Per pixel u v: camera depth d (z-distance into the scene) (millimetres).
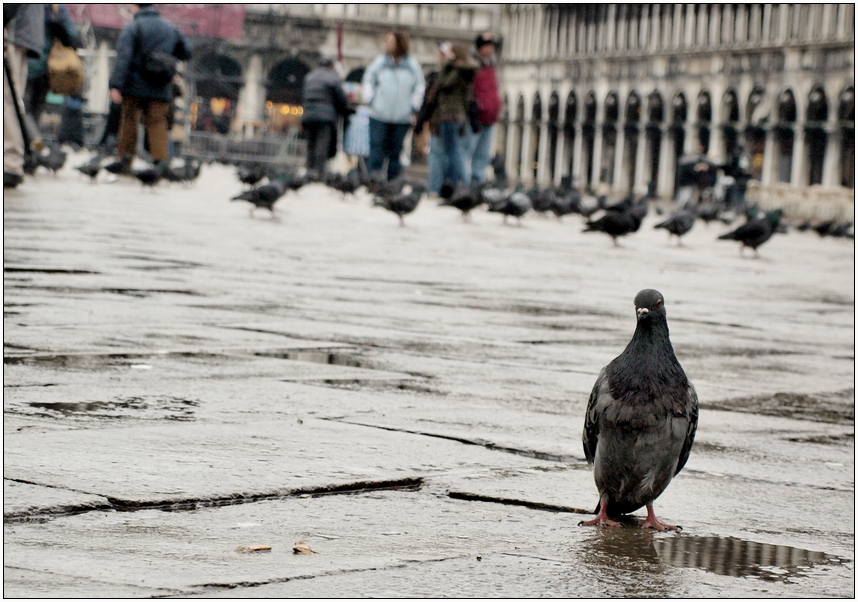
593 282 17031
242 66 109875
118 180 33812
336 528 5262
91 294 12094
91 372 8391
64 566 4496
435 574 4645
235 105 108375
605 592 4523
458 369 9453
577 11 111625
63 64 30188
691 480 6520
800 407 8852
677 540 5301
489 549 5023
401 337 10883
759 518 5789
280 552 4852
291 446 6668
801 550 5277
